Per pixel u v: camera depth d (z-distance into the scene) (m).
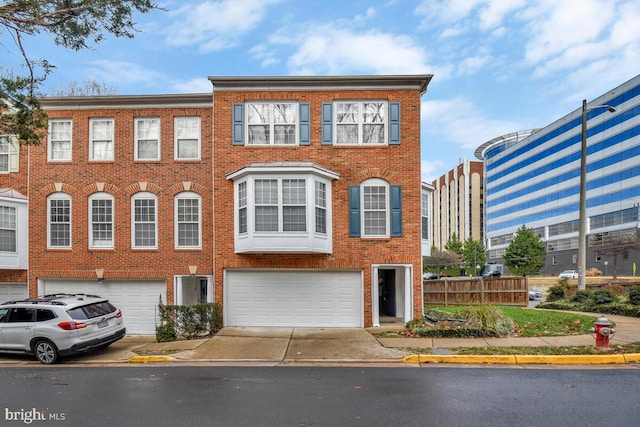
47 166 15.75
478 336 11.80
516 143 79.62
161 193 15.56
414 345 11.08
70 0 10.12
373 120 14.96
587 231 60.97
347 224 14.67
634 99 53.47
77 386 8.24
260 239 13.77
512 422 6.05
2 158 16.31
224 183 14.87
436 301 21.08
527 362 9.59
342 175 14.76
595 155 60.09
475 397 7.16
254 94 14.99
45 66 11.40
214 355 10.79
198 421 6.23
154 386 8.12
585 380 8.10
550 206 69.62
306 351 11.00
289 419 6.27
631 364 9.34
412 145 14.79
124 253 15.48
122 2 10.32
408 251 14.61
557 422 6.03
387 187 14.80
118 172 15.66
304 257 14.55
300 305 14.63
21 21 9.72
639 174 52.38
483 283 20.64
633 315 14.91
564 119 66.50
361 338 12.30
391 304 16.23
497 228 85.81
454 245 65.62
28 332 10.59
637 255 51.56
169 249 15.42
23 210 15.73
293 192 13.88
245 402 7.07
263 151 14.88
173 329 13.18
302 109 14.90
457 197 104.19
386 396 7.28
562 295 20.38
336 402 7.00
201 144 15.59
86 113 15.80
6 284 15.83
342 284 14.65
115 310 12.00
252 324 14.66
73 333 10.48
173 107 15.71
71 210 15.65
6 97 11.30
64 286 15.68
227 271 14.80
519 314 15.28
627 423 5.96
